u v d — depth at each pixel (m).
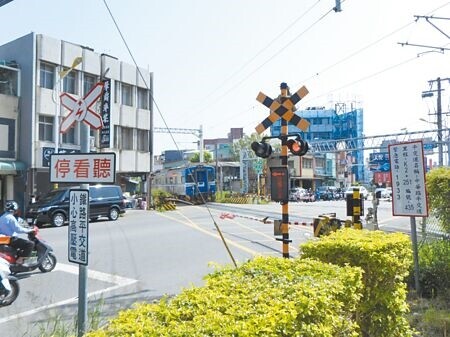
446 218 6.69
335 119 73.69
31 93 23.47
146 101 31.81
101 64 27.97
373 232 4.86
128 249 11.63
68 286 7.69
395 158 6.36
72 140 25.19
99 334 2.04
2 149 22.94
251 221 19.89
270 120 6.87
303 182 64.94
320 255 4.20
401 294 4.17
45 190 24.80
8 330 5.27
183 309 2.32
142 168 31.31
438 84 32.59
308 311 2.36
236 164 57.31
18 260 8.39
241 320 2.14
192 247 11.91
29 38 23.72
